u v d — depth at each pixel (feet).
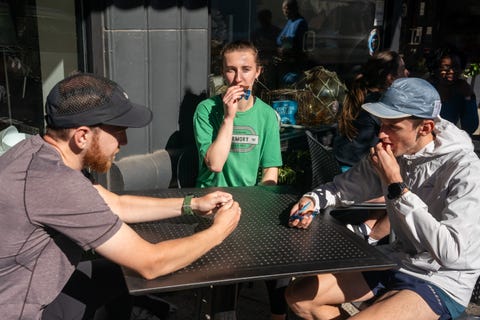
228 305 6.78
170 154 12.03
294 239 6.68
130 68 10.91
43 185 5.42
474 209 6.53
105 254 5.70
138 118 5.97
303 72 17.48
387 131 7.11
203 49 12.34
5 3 11.05
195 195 7.84
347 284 7.49
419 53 27.53
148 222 7.22
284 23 16.55
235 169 10.03
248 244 6.49
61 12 10.59
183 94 12.12
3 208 5.39
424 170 7.20
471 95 14.11
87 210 5.51
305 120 16.58
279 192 8.49
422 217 6.54
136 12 10.77
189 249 5.86
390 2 19.38
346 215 9.59
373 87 10.51
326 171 9.93
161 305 9.04
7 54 11.43
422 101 6.82
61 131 5.69
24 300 5.68
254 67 9.71
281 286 8.70
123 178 10.85
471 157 6.91
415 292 6.88
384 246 7.97
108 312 7.40
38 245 5.60
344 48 18.66
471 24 29.35
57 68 11.04
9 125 11.80
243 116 9.85
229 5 14.55
